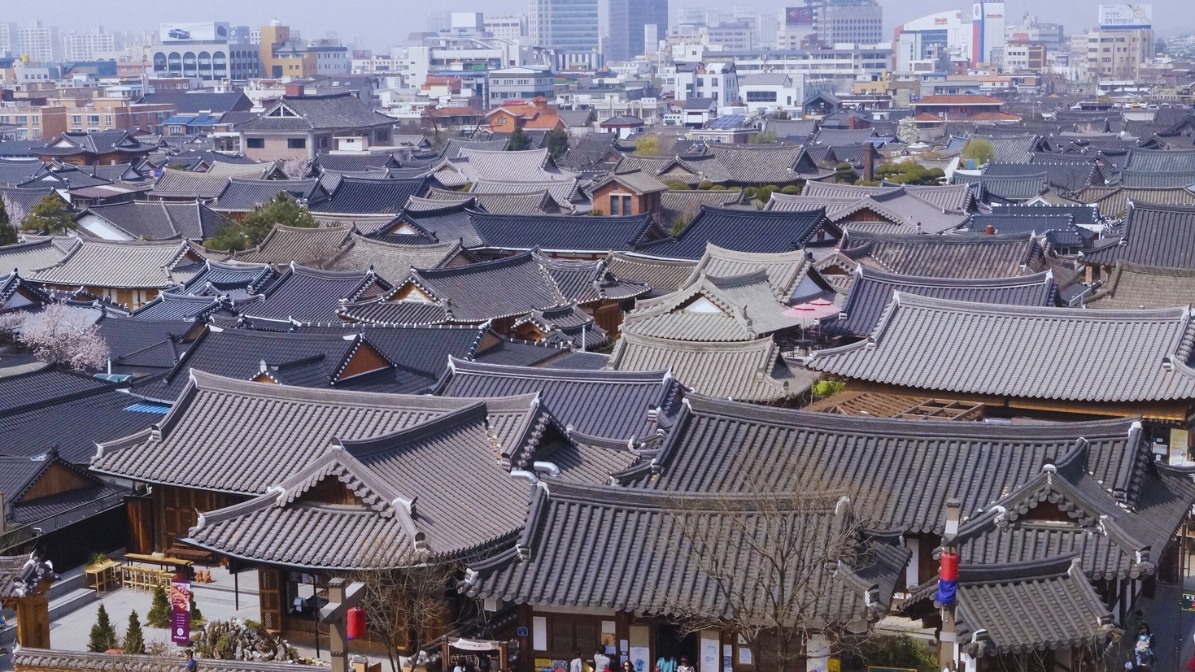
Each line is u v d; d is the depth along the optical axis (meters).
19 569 32.00
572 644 30.30
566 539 30.34
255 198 124.62
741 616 27.58
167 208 112.62
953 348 46.84
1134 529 30.59
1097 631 27.20
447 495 35.28
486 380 48.47
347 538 33.19
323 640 34.91
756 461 34.66
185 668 27.86
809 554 29.14
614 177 121.00
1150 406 43.59
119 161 186.12
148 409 50.34
